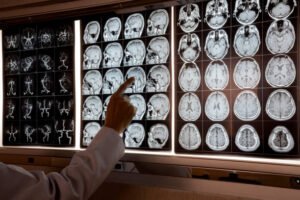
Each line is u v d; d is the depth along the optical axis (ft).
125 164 4.10
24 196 2.55
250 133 3.43
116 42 4.20
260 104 3.40
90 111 4.31
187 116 3.76
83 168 2.78
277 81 3.32
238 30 3.52
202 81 3.69
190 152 3.74
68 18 4.49
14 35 4.91
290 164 3.26
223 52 3.59
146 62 4.01
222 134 3.57
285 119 3.28
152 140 3.94
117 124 3.16
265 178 3.33
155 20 3.98
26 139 4.76
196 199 3.65
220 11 3.62
